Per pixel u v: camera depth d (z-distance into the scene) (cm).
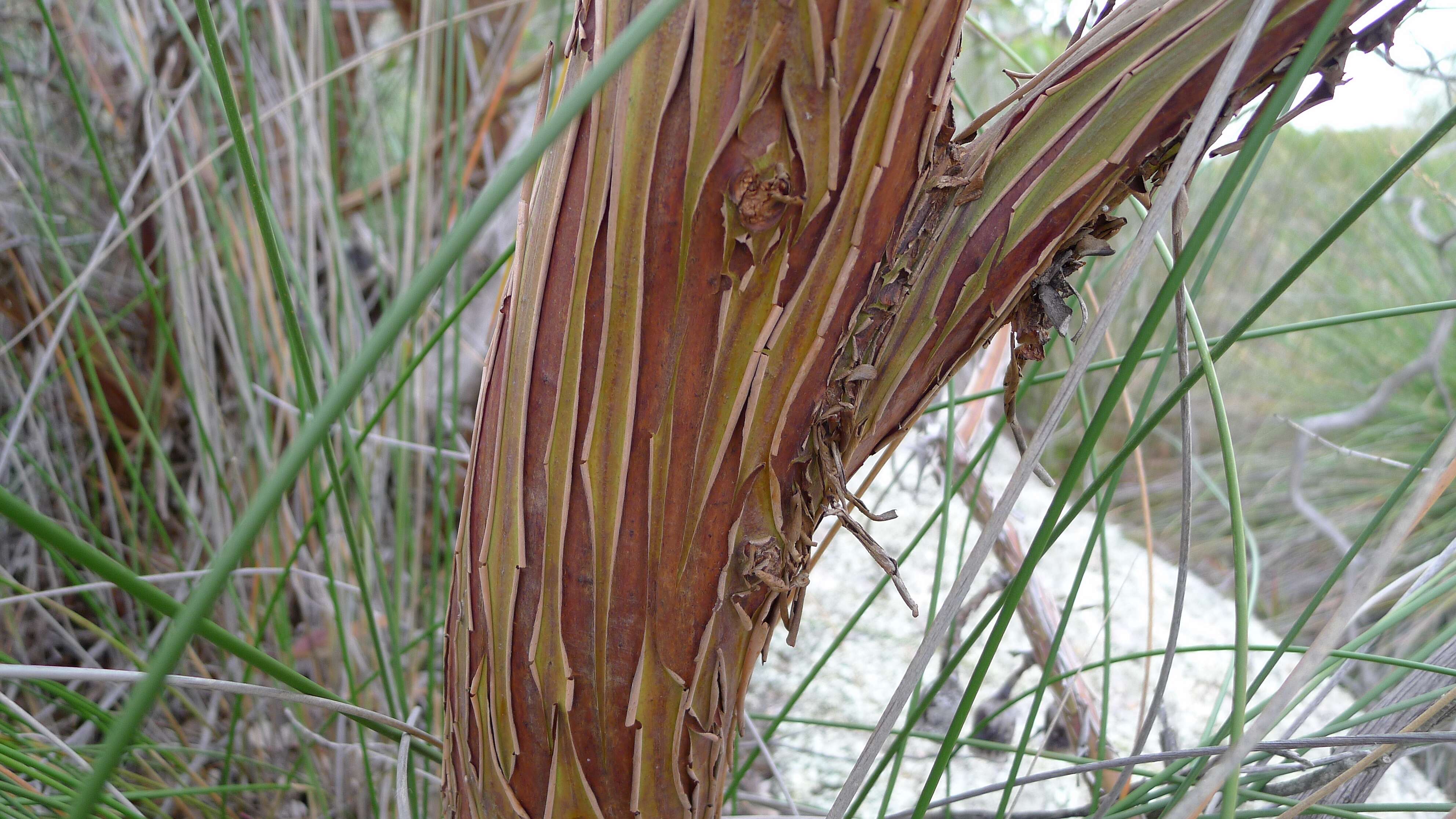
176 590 96
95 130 114
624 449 38
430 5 95
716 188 36
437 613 105
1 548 97
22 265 105
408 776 62
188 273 97
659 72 35
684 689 41
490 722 42
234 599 91
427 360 121
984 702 95
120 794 54
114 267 118
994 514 39
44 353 99
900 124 36
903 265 39
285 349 101
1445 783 119
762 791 99
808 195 36
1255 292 207
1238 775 40
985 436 169
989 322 41
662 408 38
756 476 39
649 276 36
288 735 97
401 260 114
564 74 38
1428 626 129
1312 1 37
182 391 116
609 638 40
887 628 127
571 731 42
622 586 40
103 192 118
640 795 43
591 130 36
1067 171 39
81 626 101
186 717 99
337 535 100
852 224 37
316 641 100
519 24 137
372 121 110
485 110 135
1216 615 143
